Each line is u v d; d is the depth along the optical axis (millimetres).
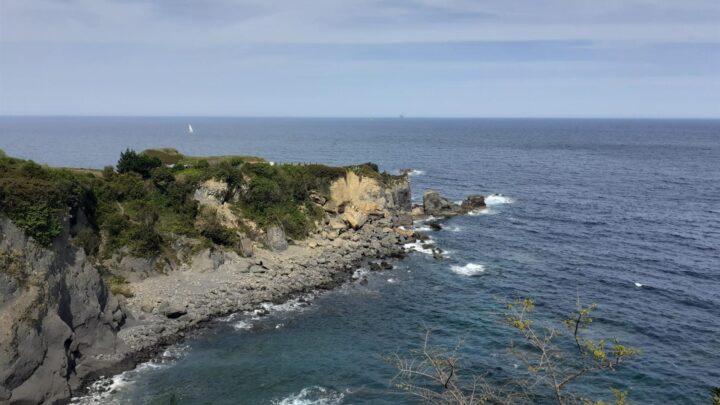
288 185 68938
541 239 75125
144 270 48656
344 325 45219
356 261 63156
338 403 33000
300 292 52938
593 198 108750
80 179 49688
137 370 36594
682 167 164375
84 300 38062
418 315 47500
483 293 53219
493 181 132375
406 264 63156
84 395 33344
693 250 69188
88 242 46000
